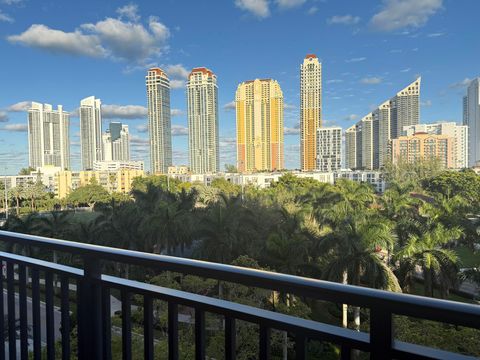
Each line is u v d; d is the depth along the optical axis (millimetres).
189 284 12422
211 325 8922
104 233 29906
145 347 1432
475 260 27484
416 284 21406
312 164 138875
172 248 31875
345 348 987
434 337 8750
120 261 1479
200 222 24203
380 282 16438
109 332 1582
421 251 18672
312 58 137875
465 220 28781
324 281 1046
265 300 12234
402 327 8773
